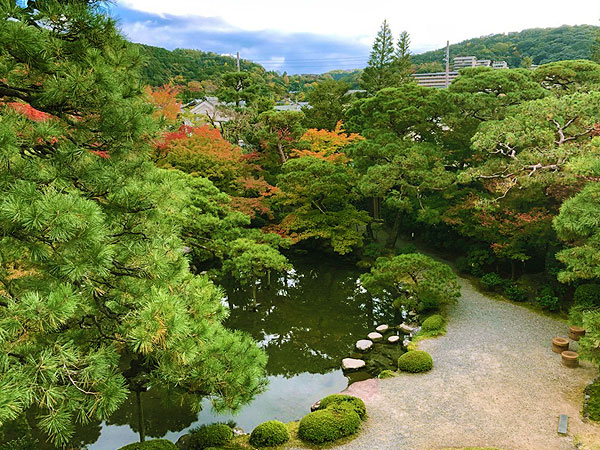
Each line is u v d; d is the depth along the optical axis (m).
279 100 45.12
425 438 7.86
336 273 18.72
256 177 22.75
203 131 19.47
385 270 13.66
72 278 3.82
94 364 4.21
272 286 17.48
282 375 11.23
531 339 11.59
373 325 13.98
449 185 16.08
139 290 5.31
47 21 4.14
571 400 8.84
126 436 8.80
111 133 4.53
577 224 8.70
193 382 5.75
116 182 4.71
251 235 15.52
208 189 15.08
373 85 31.50
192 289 5.72
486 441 7.70
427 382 9.81
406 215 22.56
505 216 15.19
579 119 11.77
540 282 14.92
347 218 18.41
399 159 16.03
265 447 7.79
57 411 3.91
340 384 10.62
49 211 3.41
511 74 16.20
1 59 4.03
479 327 12.43
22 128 4.47
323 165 16.75
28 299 3.53
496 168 13.58
